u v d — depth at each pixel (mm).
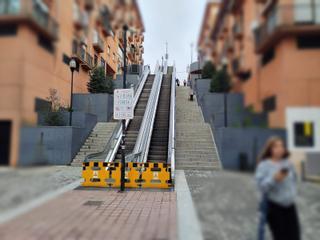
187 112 12961
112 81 16312
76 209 4891
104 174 8242
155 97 17297
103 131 14562
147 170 8195
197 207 2111
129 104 8125
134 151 11031
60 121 10438
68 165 11461
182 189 7062
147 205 5984
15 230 1612
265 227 1614
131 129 13656
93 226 4176
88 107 14836
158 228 4293
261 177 1538
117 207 5758
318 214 1449
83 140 13430
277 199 1540
